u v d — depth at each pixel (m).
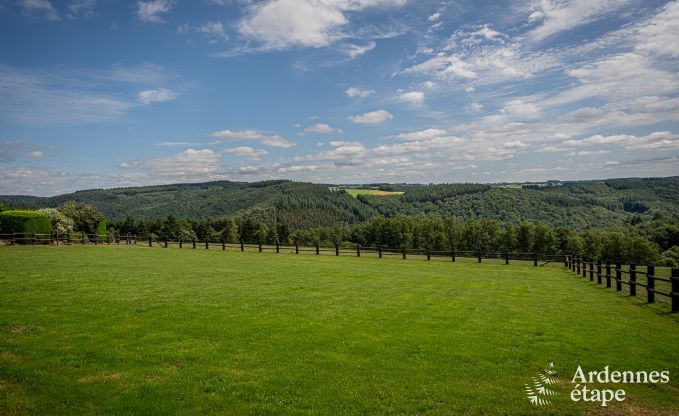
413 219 111.62
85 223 47.91
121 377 7.30
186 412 6.14
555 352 8.78
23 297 13.45
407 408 6.34
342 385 7.12
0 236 37.75
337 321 11.15
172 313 11.65
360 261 31.62
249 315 11.61
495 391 6.96
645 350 8.91
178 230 97.12
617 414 6.26
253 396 6.68
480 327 10.70
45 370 7.52
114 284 16.41
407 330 10.35
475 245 100.00
